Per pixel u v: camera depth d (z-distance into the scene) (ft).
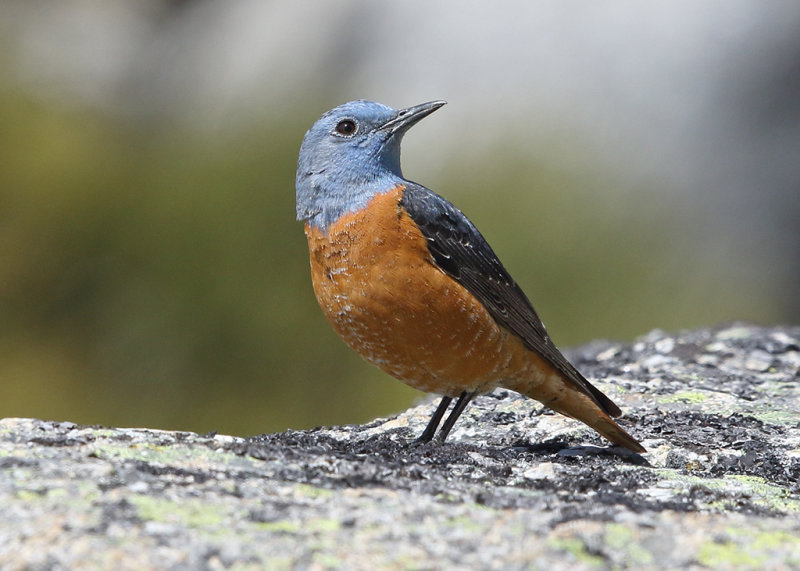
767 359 31.68
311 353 49.62
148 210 53.67
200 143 57.62
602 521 14.75
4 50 66.33
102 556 12.76
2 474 15.11
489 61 60.54
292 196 52.80
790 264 52.44
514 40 61.21
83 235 53.21
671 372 30.42
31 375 50.19
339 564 12.95
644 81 58.29
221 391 49.49
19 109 59.36
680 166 54.65
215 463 16.52
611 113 56.90
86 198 54.60
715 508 16.21
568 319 49.16
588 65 59.11
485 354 22.68
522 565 13.15
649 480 18.58
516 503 15.62
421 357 22.68
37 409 49.47
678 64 58.59
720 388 28.55
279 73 63.87
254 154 55.31
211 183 53.98
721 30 59.00
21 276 52.42
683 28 59.47
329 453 18.15
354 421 47.88
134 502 14.28
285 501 14.93
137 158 57.52
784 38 57.93
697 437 23.71
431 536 13.91
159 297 51.37
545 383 23.25
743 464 21.22
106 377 50.44
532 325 23.32
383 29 64.18
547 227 51.65
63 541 13.05
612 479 18.58
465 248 23.06
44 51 67.97
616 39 60.18
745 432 24.09
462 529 14.19
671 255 51.67
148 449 16.93
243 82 64.23
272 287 50.72
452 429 25.44
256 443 17.93
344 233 22.49
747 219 53.21
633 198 52.90
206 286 51.11
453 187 53.72
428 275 21.93
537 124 56.39
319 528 13.97
